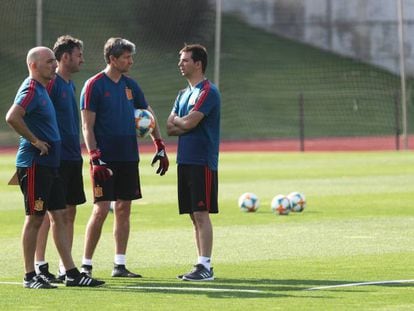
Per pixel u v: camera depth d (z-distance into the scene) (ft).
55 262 104.58
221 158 305.32
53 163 87.92
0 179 226.99
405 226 135.33
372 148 356.59
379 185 204.74
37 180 86.99
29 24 456.45
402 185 204.44
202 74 95.50
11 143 366.84
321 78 469.57
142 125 96.07
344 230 130.82
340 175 232.94
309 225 137.28
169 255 108.88
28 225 86.99
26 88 86.99
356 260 102.78
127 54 94.94
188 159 93.86
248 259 104.63
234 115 428.97
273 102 443.32
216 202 94.58
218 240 121.39
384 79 471.62
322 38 501.56
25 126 85.76
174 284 88.12
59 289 85.71
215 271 96.07
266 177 229.04
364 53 490.90
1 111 397.60
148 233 129.39
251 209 155.43
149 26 490.49
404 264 99.30
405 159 292.20
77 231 132.67
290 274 93.20
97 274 95.50
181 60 95.04
